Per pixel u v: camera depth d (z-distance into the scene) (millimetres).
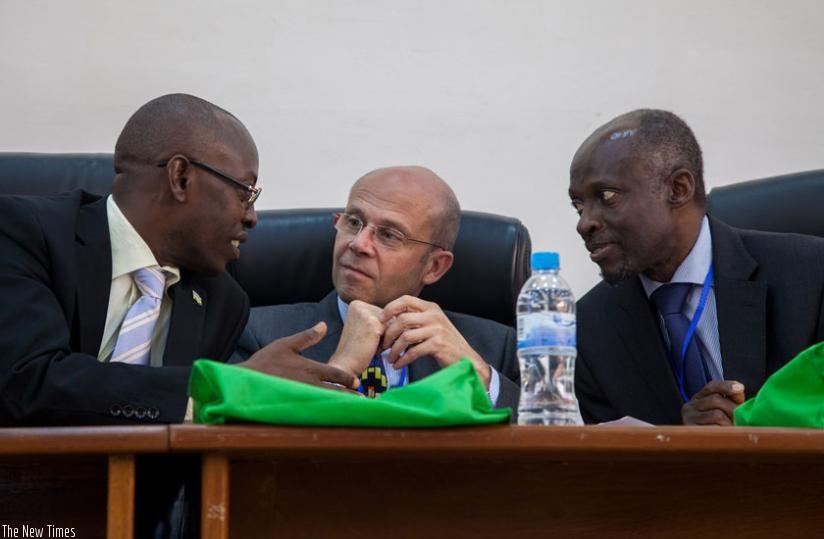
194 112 3033
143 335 2904
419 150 4391
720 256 3340
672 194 3311
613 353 3357
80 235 2943
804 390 2135
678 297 3346
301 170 4352
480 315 3707
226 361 3131
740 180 4441
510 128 4426
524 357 2467
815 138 4480
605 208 3301
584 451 1840
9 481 1994
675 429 1833
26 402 2537
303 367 2594
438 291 3688
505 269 3678
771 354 3252
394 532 1923
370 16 4430
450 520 1930
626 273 3305
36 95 4277
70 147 4270
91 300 2871
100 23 4336
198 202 2996
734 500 1977
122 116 4301
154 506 2295
